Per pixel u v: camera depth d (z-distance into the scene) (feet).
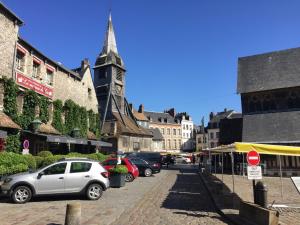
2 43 57.21
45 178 37.65
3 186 36.83
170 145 278.05
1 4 55.67
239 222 27.25
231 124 113.60
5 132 50.44
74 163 39.93
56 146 79.10
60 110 80.59
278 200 40.27
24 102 65.41
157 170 92.48
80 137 87.71
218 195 42.63
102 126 142.10
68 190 38.50
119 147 135.54
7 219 27.73
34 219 27.86
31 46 67.41
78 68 110.11
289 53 110.22
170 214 31.65
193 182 66.18
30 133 64.18
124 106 158.51
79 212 24.53
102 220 28.22
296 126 91.86
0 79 56.49
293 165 86.53
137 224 27.09
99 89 151.12
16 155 48.14
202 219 29.50
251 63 113.60
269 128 94.73
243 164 85.66
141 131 157.28
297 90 97.14
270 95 100.12
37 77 71.92
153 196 44.29
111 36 157.99
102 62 152.76
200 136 281.54
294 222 26.99
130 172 66.18
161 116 280.72
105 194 45.62
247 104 102.68
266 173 88.79
